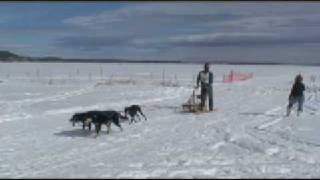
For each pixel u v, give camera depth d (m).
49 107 22.72
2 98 26.75
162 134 15.44
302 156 11.80
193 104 21.64
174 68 100.44
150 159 11.48
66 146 13.48
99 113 15.29
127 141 14.21
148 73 70.69
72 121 16.42
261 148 12.81
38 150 12.91
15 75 58.22
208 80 21.83
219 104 25.80
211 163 10.97
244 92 35.03
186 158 11.55
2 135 15.14
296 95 20.50
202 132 15.77
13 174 9.91
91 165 10.87
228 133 15.44
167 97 29.81
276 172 9.97
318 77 65.12
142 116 19.89
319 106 24.77
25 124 17.41
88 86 38.00
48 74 62.50
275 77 63.78
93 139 14.55
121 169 10.25
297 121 18.59
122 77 56.88
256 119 19.25
